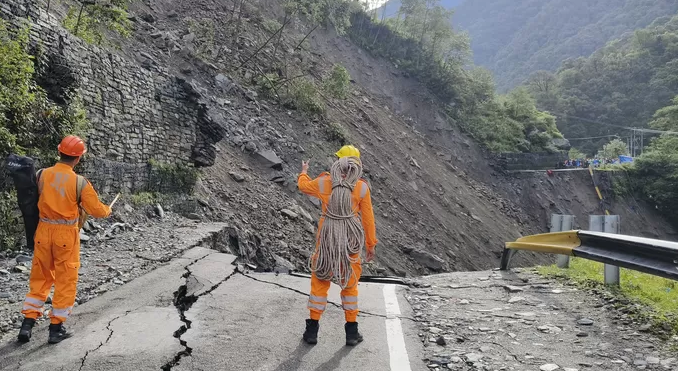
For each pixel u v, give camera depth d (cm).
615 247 572
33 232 429
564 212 4747
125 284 612
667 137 6312
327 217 432
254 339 444
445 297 611
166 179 1252
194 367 381
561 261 769
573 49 19775
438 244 2722
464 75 5341
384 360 403
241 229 1450
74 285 431
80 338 434
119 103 1112
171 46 2398
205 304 550
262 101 2594
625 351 416
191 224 1127
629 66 11631
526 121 5566
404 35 5422
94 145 1016
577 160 5719
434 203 3203
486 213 3747
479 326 493
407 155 3547
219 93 2348
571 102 11294
